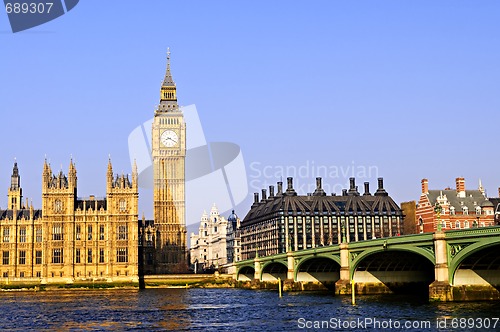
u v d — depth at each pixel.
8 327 112.38
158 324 112.19
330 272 197.50
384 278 161.12
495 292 123.00
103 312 135.38
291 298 161.25
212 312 131.00
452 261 119.75
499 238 108.25
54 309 145.12
